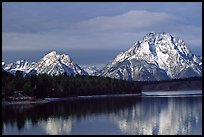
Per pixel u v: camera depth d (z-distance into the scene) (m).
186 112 179.50
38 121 146.50
